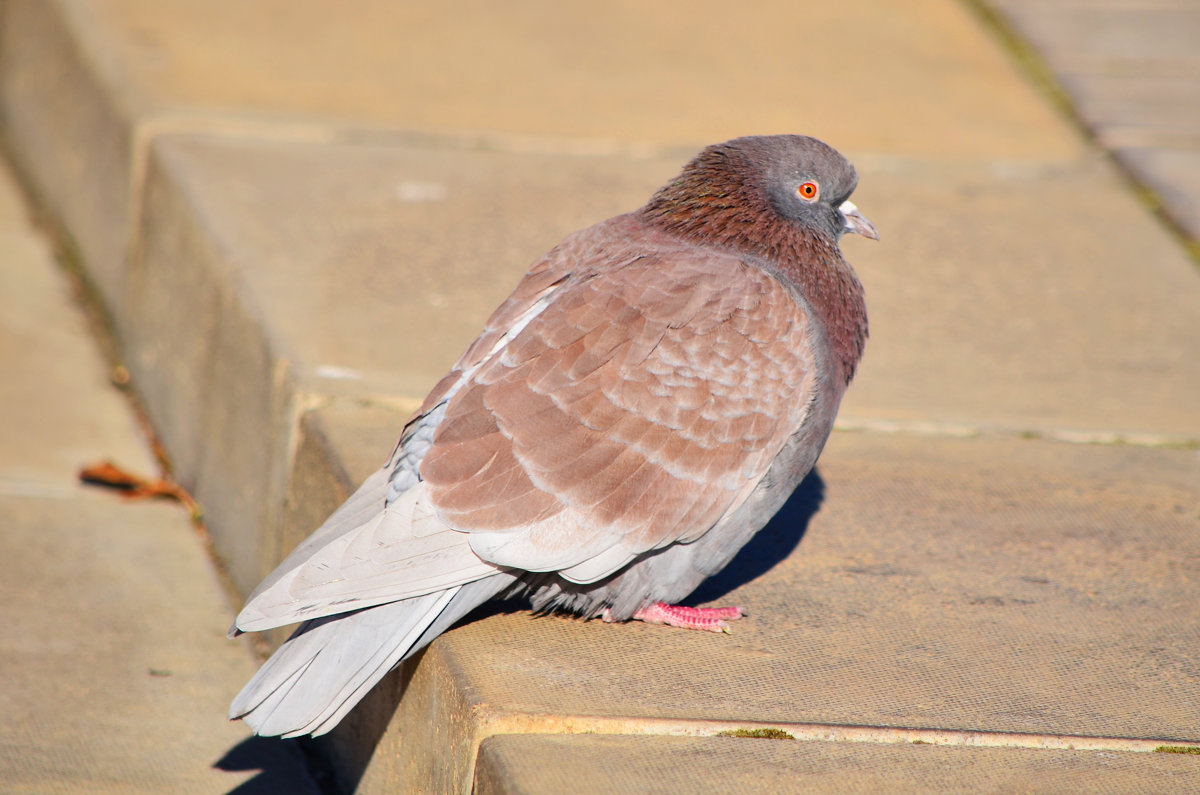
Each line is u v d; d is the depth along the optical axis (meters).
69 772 7.81
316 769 8.38
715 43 17.84
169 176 12.82
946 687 6.75
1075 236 13.62
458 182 13.57
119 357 13.32
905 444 9.71
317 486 8.64
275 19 17.23
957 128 16.02
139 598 9.79
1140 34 19.44
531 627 7.10
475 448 6.61
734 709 6.42
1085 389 10.74
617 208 13.27
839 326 7.70
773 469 7.11
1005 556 8.22
